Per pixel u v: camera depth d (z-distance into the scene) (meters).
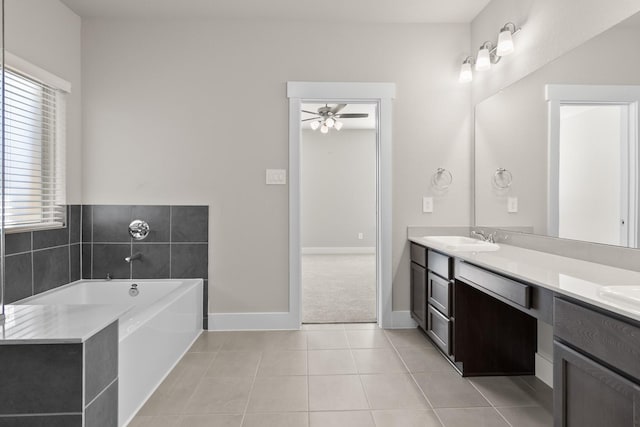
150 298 3.24
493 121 3.06
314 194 8.26
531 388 2.34
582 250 2.10
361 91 3.40
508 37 2.64
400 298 3.46
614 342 1.21
